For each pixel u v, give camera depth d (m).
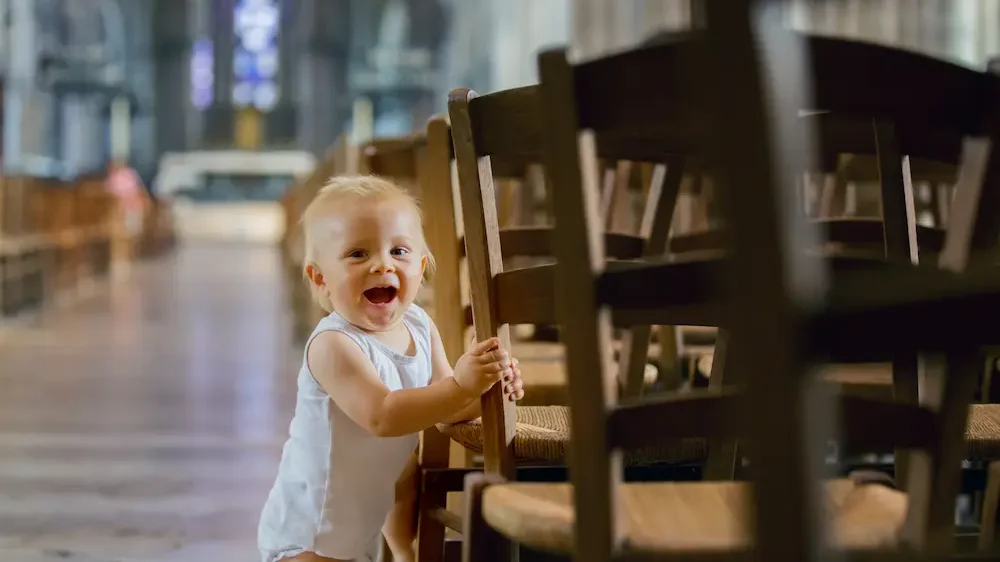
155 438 4.03
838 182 2.87
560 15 13.69
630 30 10.14
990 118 1.15
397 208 1.80
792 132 0.92
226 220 24.34
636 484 1.51
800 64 0.97
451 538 2.55
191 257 17.00
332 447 1.78
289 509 1.87
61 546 2.66
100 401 4.80
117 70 24.66
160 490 3.25
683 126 1.11
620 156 2.26
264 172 25.38
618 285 1.17
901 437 1.20
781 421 0.90
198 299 9.90
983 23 5.86
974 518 2.63
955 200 1.20
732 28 0.90
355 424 1.79
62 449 3.82
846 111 1.11
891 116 1.13
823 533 0.92
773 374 0.90
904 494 1.43
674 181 2.34
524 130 1.40
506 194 3.62
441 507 1.91
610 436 1.18
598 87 1.15
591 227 1.17
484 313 1.52
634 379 2.30
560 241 1.18
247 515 2.98
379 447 1.81
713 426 1.20
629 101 1.13
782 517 0.91
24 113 21.02
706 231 2.51
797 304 0.90
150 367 5.83
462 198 1.49
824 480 0.92
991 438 1.66
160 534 2.78
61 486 3.29
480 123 1.46
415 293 1.83
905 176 1.74
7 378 5.39
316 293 1.89
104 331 7.40
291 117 27.89
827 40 1.09
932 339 1.12
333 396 1.72
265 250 20.09
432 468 1.94
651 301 1.17
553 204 1.18
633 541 1.20
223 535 2.78
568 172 1.17
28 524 2.86
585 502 1.19
